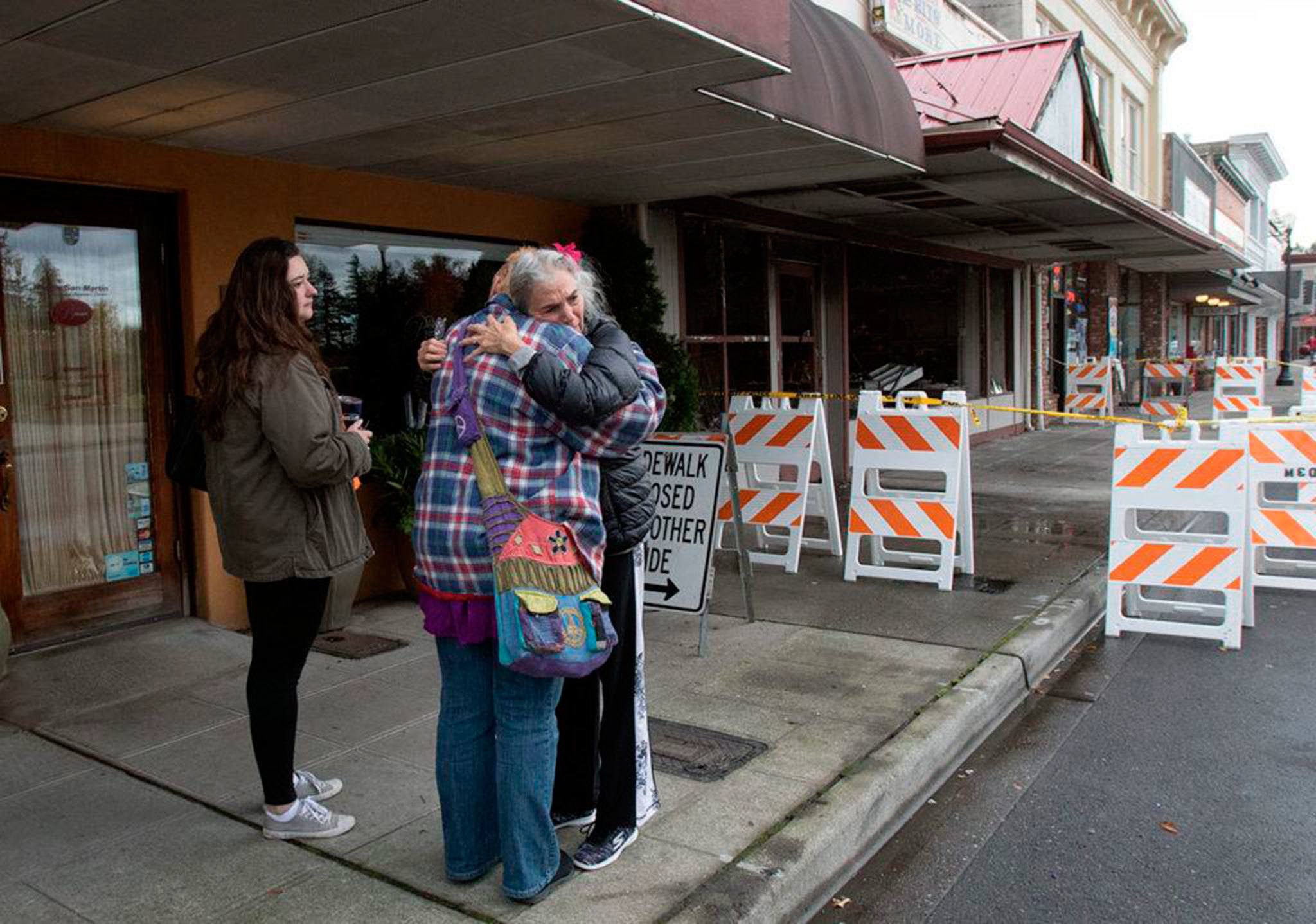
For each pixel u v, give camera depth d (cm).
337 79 446
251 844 346
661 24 392
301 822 348
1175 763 448
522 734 301
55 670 508
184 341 573
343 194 641
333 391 332
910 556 729
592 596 289
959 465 695
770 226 994
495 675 303
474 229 726
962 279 1512
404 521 629
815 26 635
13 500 518
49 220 527
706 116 544
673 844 346
